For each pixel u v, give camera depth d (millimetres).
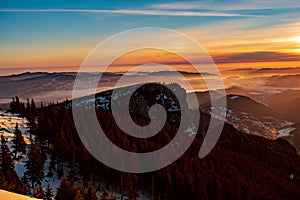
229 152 109750
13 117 111625
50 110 110625
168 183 69250
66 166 78625
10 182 55594
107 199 59031
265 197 75188
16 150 74250
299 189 92938
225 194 71188
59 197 53812
